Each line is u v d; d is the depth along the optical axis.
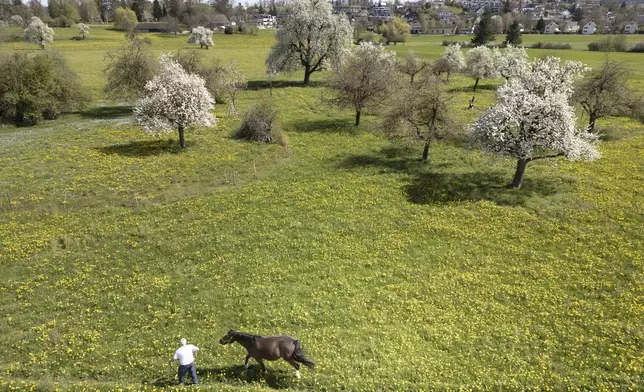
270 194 36.00
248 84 81.88
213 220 31.88
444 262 26.72
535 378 18.16
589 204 32.72
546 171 39.50
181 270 26.25
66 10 185.12
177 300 23.59
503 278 25.00
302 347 19.89
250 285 24.70
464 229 30.16
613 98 45.53
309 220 31.73
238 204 34.47
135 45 61.50
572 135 33.28
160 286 24.67
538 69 42.31
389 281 25.05
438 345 20.27
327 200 34.75
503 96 34.97
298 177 39.38
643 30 191.25
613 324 21.05
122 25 182.88
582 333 20.72
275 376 18.44
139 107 46.56
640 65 89.38
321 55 78.12
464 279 24.86
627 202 32.75
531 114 33.09
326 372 18.56
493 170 40.03
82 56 109.00
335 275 25.55
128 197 35.66
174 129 51.22
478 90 77.94
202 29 136.50
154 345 20.44
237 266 26.44
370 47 72.38
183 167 41.84
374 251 27.89
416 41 162.38
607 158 42.00
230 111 61.78
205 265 26.61
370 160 43.16
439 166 41.34
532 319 21.83
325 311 22.45
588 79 48.62
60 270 26.20
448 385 17.80
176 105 44.94
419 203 34.03
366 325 21.52
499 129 33.69
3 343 20.55
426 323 21.70
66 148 46.22
